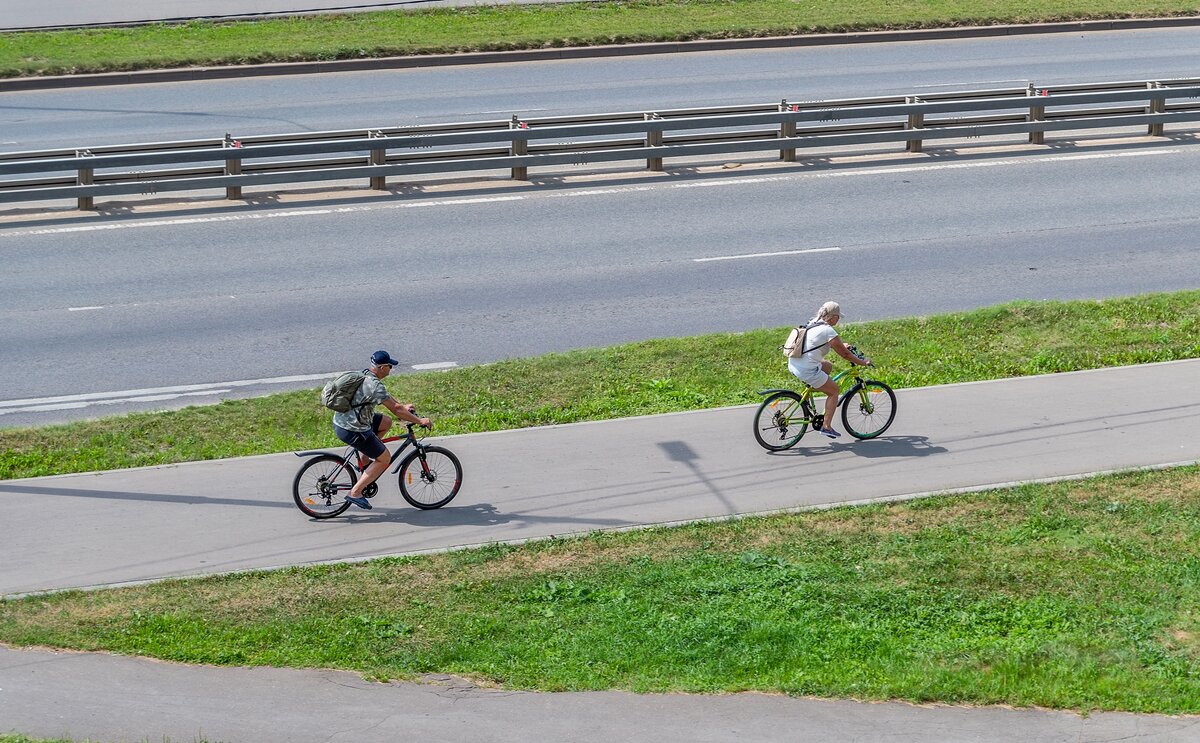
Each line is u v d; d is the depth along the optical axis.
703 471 28.55
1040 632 21.48
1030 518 25.73
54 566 24.33
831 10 78.81
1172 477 27.33
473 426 31.58
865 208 49.56
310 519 26.56
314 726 18.47
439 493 27.19
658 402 33.06
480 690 19.83
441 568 24.20
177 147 49.44
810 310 39.50
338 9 78.00
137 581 23.72
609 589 23.22
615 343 37.12
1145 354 35.28
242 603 22.83
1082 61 70.12
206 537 25.69
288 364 35.75
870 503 26.59
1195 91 57.94
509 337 37.69
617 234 46.88
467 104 61.75
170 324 38.59
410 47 70.50
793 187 52.41
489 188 52.72
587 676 20.20
